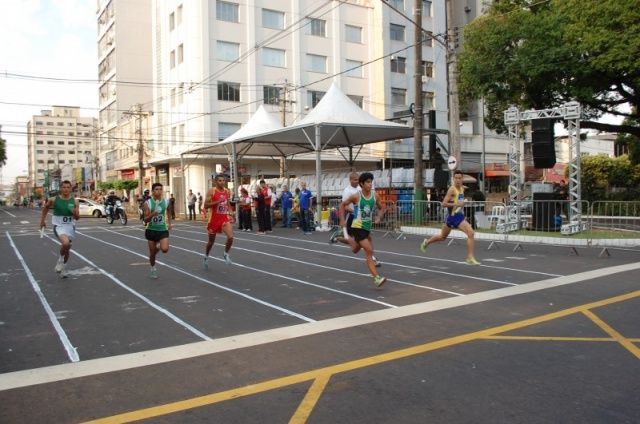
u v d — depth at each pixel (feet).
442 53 173.99
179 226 87.71
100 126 235.61
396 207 65.41
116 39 197.26
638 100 82.64
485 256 42.29
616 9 68.08
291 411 13.51
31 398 14.56
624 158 119.03
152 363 17.33
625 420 12.76
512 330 20.79
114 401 14.29
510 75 79.51
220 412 13.51
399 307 24.81
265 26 145.28
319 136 68.95
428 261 39.73
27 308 25.79
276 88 146.92
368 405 13.82
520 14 79.00
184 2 139.03
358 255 43.60
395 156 161.38
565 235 51.01
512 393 14.51
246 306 25.43
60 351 18.78
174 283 31.81
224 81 138.82
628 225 56.08
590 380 15.39
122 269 37.65
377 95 161.58
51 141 425.69
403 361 17.25
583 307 24.44
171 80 148.15
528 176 150.00
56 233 34.17
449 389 14.84
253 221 90.38
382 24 160.56
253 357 17.81
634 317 22.56
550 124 54.95
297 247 50.29
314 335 20.33
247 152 99.14
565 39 74.33
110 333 20.99
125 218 97.60
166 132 152.46
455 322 22.04
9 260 44.42
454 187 35.73
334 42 156.15
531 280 31.40
